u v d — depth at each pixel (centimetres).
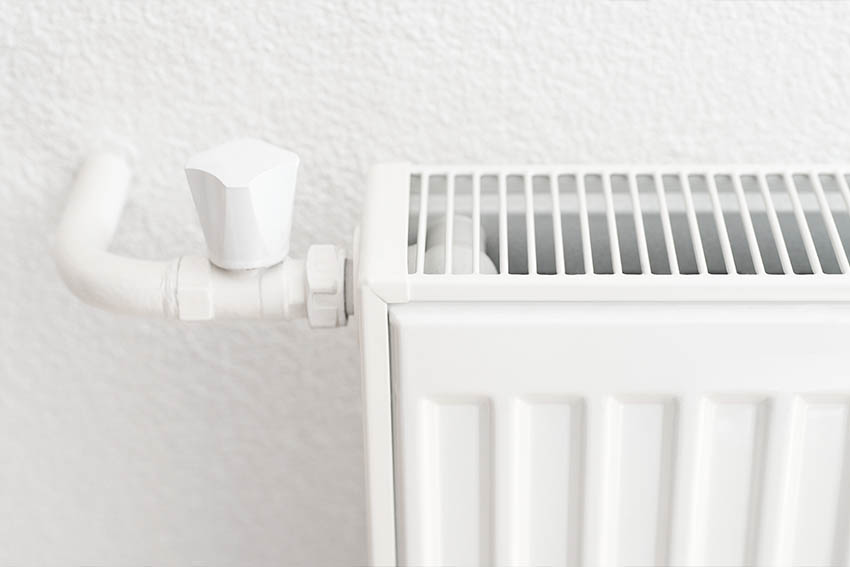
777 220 74
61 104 84
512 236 80
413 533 74
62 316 89
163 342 90
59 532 95
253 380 91
